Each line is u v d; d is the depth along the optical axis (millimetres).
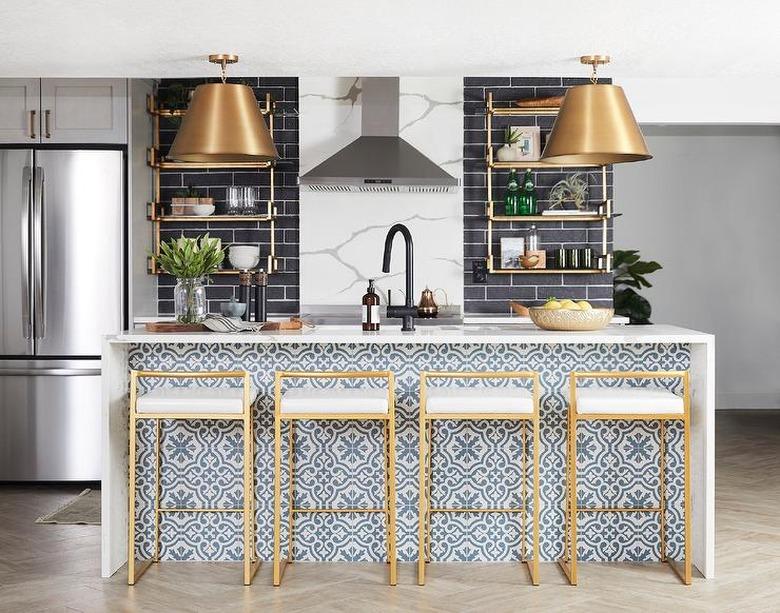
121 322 6406
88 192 6383
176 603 4000
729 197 10047
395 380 4621
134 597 4082
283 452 4605
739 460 7340
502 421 4609
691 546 4559
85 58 4957
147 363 4648
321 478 4633
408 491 4629
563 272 7059
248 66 5137
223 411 4141
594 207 7262
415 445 4621
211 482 4633
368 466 4625
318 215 7156
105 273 6395
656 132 10000
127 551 4645
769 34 4441
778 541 4961
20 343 6371
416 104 7156
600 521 4625
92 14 4156
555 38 4520
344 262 7168
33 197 6336
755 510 5672
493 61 4984
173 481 4637
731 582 4273
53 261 6379
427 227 7168
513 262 7191
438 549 4633
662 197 10047
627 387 4523
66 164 6379
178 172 7184
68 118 6379
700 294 10102
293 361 4633
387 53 4832
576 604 3979
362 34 4473
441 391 4262
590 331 4570
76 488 6426
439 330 4703
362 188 6949
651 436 4609
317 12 4117
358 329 5000
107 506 4363
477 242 7258
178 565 4574
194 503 4637
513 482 4621
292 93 7207
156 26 4340
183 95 6906
